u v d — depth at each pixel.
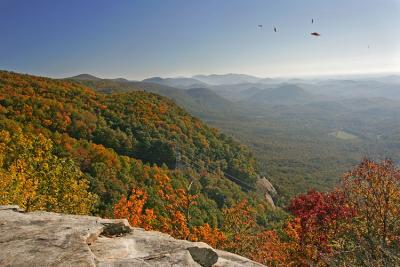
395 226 20.62
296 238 24.47
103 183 51.81
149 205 46.19
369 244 19.56
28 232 9.36
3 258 7.91
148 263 8.86
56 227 9.84
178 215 31.28
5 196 20.42
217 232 30.75
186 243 10.34
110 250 9.34
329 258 20.00
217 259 10.38
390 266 17.28
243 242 30.44
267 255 27.89
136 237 10.48
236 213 34.19
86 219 10.86
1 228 9.54
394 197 21.16
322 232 22.86
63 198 24.42
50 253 8.27
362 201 22.52
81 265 7.95
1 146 27.11
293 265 24.50
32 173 24.06
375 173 22.06
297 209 25.11
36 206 22.36
